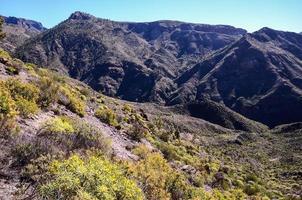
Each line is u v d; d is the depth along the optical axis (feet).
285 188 134.21
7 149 30.32
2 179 26.76
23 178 27.73
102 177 27.89
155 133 100.22
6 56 75.56
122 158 47.88
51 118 47.29
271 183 139.23
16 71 66.54
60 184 24.75
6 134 32.78
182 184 48.21
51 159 30.07
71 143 38.19
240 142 378.94
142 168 43.01
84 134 43.68
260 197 87.56
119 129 70.64
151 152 60.90
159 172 47.24
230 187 84.94
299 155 297.33
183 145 114.52
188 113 590.55
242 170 142.10
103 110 72.84
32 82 61.82
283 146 369.09
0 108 36.27
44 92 58.23
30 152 30.71
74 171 26.48
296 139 396.57
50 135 38.91
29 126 40.29
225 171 103.96
